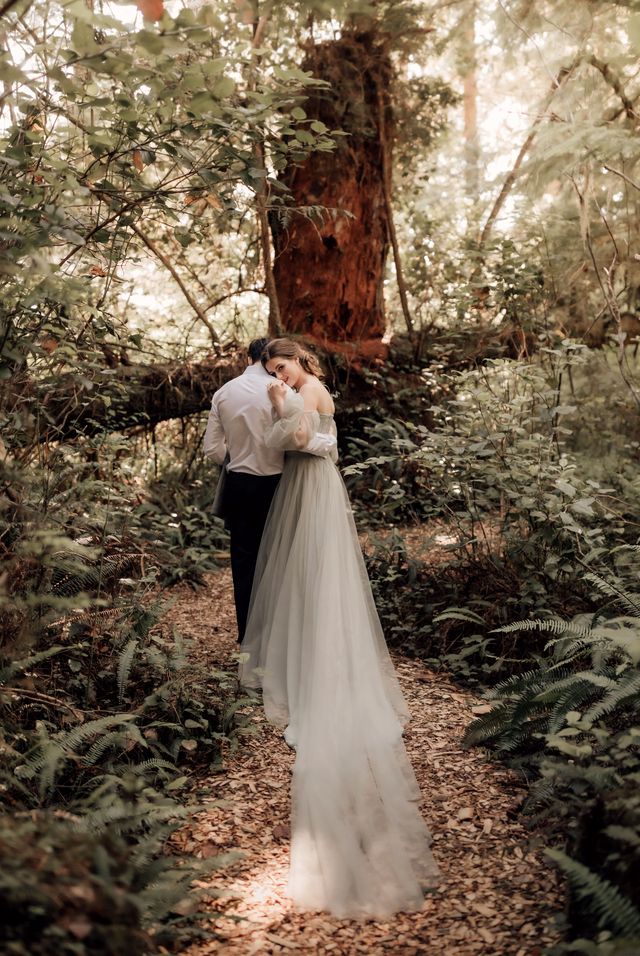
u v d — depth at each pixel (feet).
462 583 15.52
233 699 11.87
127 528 14.67
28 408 11.68
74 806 8.70
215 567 19.03
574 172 18.60
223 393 14.49
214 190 12.34
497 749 10.78
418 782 10.26
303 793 9.63
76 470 12.09
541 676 10.74
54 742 8.91
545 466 14.40
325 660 11.43
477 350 22.24
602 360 19.98
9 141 10.46
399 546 16.48
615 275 20.20
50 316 11.16
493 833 9.06
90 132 10.45
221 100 10.06
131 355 21.70
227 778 10.39
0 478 9.63
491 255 25.11
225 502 14.64
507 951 7.11
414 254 28.14
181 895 7.22
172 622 15.92
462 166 28.84
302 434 12.56
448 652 14.20
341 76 22.75
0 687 9.16
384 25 22.93
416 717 12.07
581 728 8.47
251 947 7.34
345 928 7.62
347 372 23.40
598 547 14.34
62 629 11.50
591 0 17.79
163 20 8.16
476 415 15.49
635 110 18.35
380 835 8.93
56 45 9.80
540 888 8.00
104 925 5.94
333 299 23.99
